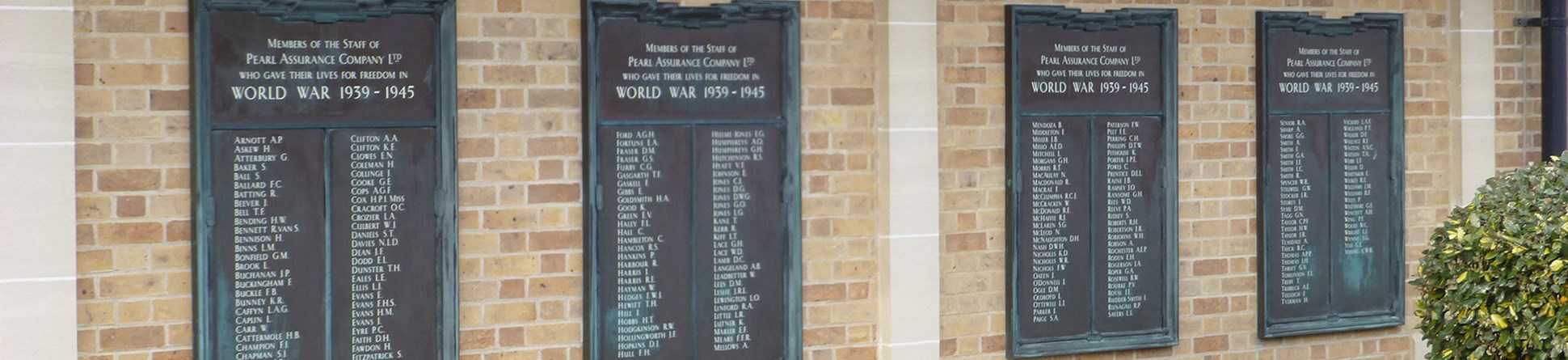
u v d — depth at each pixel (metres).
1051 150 6.78
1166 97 6.93
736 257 6.36
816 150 6.47
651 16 6.16
